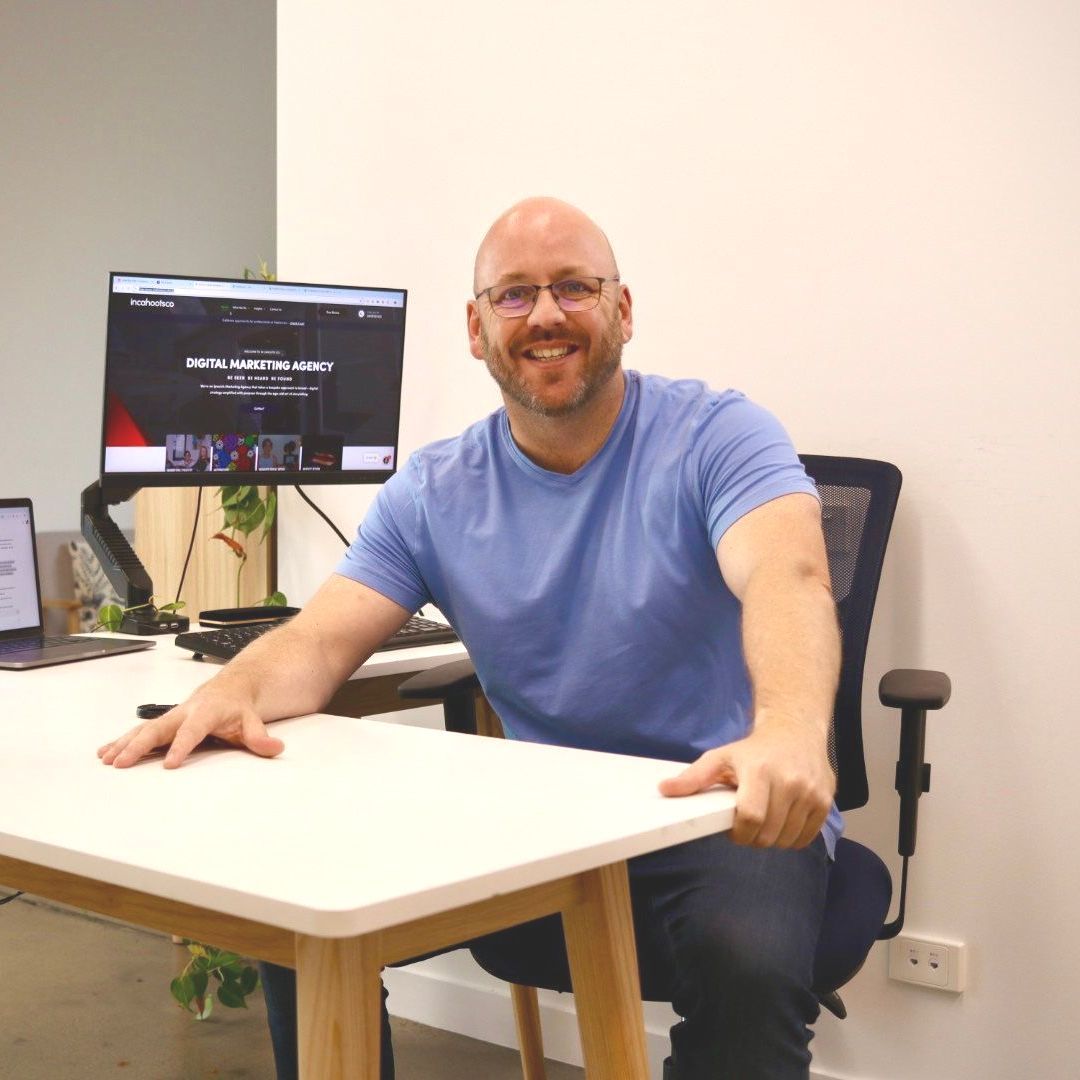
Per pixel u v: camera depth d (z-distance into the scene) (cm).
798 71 218
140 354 226
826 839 150
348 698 206
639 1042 111
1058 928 200
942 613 207
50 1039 260
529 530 166
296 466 241
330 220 277
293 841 94
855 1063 217
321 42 277
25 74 522
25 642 218
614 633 160
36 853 96
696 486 158
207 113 473
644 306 237
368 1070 89
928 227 207
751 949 127
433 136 262
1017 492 200
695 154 230
